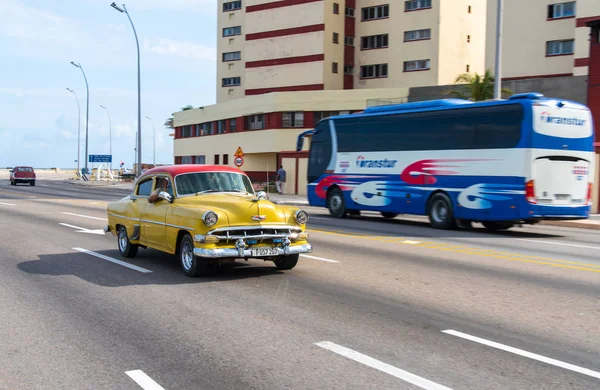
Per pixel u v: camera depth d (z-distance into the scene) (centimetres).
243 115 5366
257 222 921
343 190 2300
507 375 500
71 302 780
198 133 6353
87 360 545
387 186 2092
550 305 768
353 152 2258
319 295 821
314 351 566
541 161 1642
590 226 2081
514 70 4259
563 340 607
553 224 2216
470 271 1034
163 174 1066
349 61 5434
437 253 1272
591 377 498
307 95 4778
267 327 654
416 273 1006
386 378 493
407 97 4369
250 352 564
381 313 718
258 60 5672
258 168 5403
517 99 1672
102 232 1620
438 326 658
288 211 966
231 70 6844
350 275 980
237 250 897
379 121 2138
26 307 753
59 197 3559
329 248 1338
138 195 1130
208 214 891
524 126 1641
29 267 1056
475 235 1714
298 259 1087
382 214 2370
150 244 1062
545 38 4112
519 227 2077
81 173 8425
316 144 2447
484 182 1741
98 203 2925
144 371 514
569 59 4025
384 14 5259
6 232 1616
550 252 1330
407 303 773
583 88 3541
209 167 1070
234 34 6800
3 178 9238
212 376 500
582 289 880
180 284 898
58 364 534
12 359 550
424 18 4984
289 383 482
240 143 5447
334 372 507
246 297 807
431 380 488
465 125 1806
